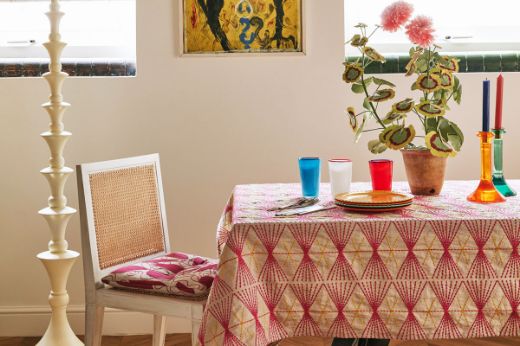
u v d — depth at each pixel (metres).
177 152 3.08
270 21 3.03
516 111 3.12
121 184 2.42
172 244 3.11
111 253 2.36
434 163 2.13
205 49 3.04
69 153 3.08
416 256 1.73
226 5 3.03
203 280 2.13
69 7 3.13
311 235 1.74
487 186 2.01
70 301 3.13
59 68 2.67
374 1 3.21
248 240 1.74
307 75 3.06
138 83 3.05
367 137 3.09
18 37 3.15
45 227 3.12
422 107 2.09
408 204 1.88
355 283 1.73
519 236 1.72
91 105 3.06
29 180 3.10
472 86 3.10
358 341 2.01
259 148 3.08
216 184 3.10
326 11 3.03
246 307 1.69
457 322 1.72
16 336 3.14
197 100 3.06
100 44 3.16
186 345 2.99
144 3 3.02
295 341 2.96
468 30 3.23
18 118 3.07
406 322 1.73
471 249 1.72
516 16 3.24
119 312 3.14
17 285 3.14
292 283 1.74
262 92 3.06
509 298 1.72
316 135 3.08
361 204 1.85
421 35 2.14
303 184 2.18
